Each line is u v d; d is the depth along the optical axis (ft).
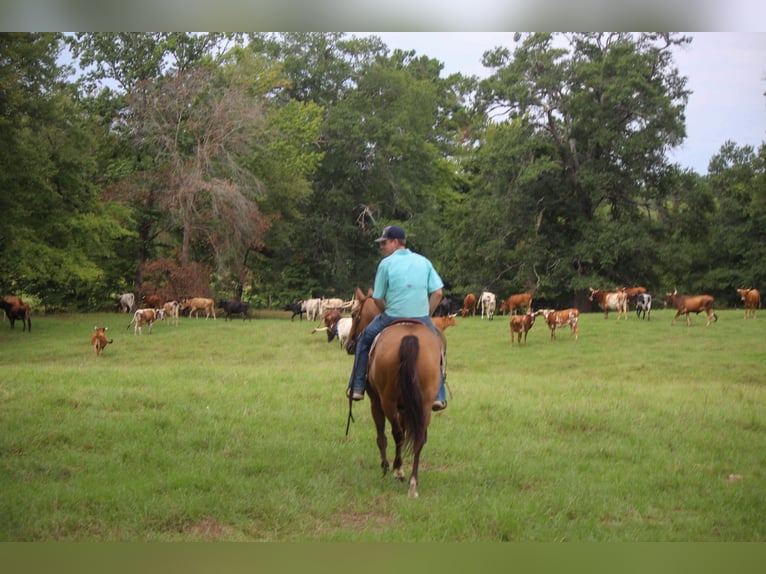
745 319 110.73
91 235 122.52
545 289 169.07
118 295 153.17
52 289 149.07
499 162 152.15
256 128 146.61
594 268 157.17
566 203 157.48
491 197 156.76
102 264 151.23
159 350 90.84
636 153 144.97
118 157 156.87
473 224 160.45
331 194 178.50
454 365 80.02
